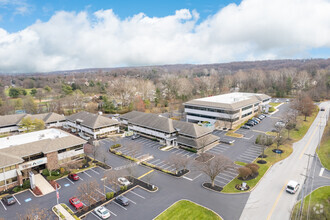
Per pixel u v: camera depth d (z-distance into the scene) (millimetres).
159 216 36938
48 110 121062
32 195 44312
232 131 83812
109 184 47656
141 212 38125
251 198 41594
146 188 45531
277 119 99812
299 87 172875
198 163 54594
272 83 184750
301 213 36531
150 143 72688
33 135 64562
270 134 79188
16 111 121875
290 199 41094
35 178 51031
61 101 124250
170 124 73688
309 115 103125
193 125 70250
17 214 38375
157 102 137500
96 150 62375
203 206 39375
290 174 50406
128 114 94938
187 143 65812
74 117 91625
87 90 181875
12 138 61438
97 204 40531
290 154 61562
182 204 40031
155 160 59531
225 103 91000
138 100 127625
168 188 45562
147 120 81062
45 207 40188
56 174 52000
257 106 112312
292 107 105312
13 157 48125
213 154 62281
